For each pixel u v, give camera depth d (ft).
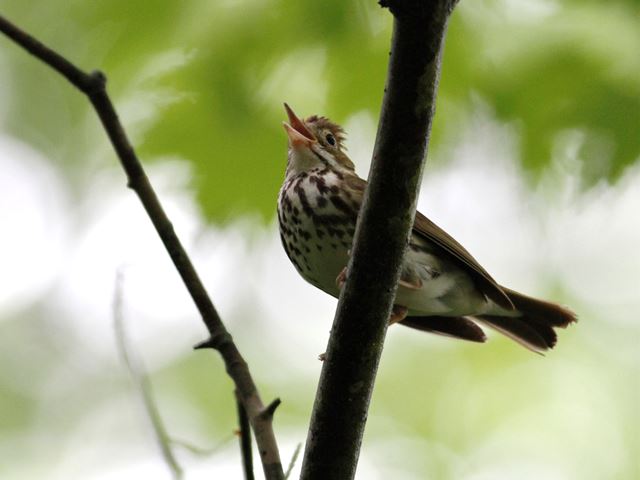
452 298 35.09
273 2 35.45
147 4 35.81
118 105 36.76
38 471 52.34
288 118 36.17
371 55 35.60
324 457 23.20
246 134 36.45
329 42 35.45
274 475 23.32
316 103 36.35
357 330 22.82
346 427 23.09
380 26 35.40
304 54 35.63
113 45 36.45
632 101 34.68
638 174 36.45
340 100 36.24
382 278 22.61
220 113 36.29
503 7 35.86
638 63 34.83
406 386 50.37
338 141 36.14
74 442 53.72
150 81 36.50
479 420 49.78
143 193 25.30
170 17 35.86
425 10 20.51
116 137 24.89
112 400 55.36
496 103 35.81
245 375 24.77
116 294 27.09
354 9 35.17
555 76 35.17
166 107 36.42
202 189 36.78
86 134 45.24
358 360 22.91
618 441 49.26
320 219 33.60
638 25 35.50
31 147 47.03
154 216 25.35
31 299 56.59
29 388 54.90
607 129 34.96
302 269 35.04
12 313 56.44
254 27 35.47
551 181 37.04
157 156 36.55
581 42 34.96
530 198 37.68
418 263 34.06
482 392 50.06
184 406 50.93
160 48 36.11
